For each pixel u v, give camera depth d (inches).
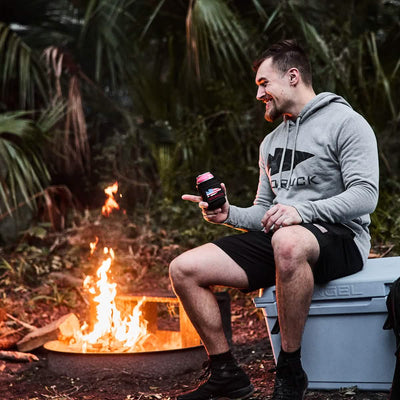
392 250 154.3
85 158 235.1
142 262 185.9
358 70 196.1
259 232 91.4
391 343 85.2
